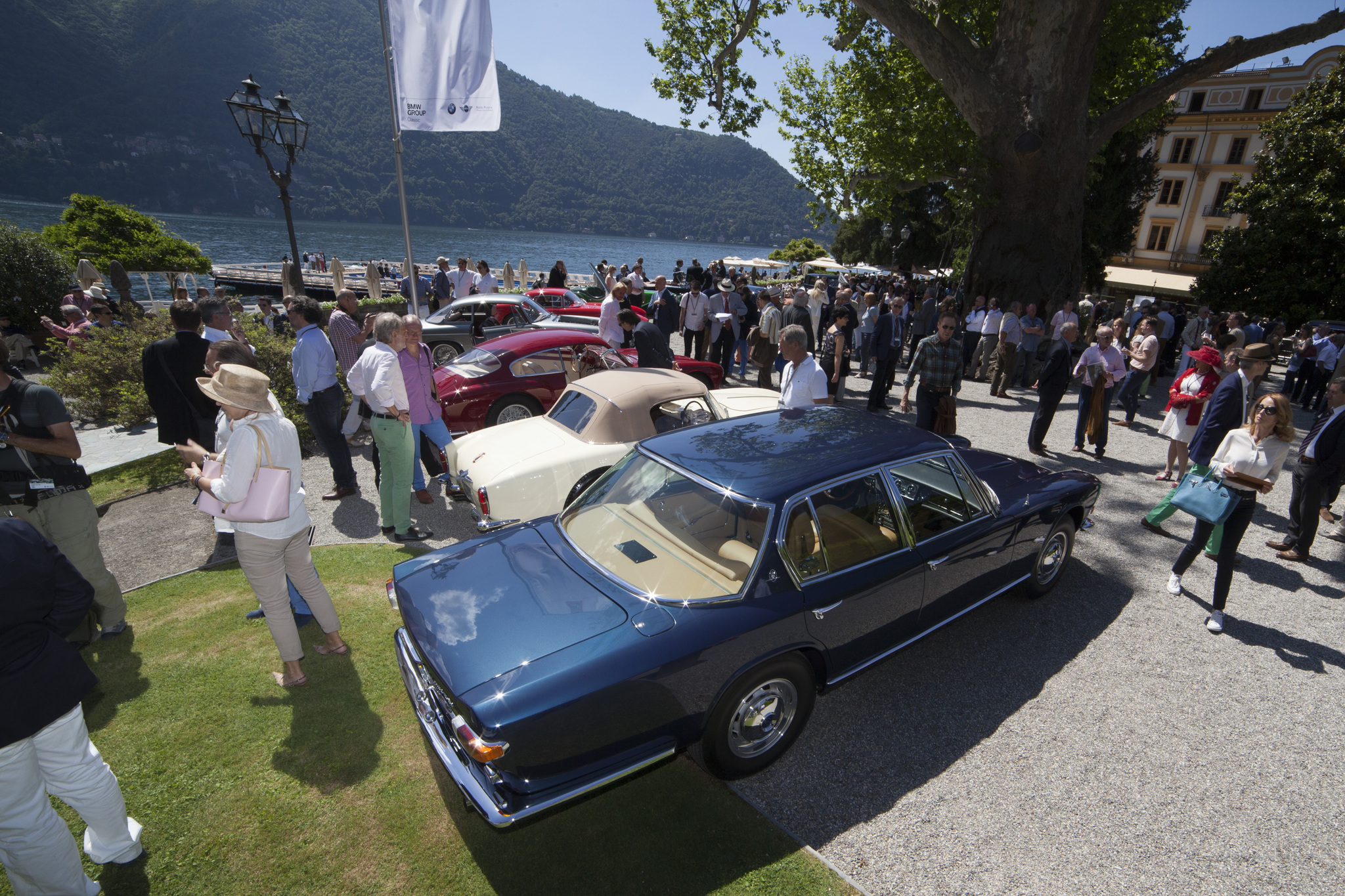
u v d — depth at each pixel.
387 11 8.38
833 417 4.36
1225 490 4.48
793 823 3.02
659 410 5.64
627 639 2.82
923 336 14.30
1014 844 2.92
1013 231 16.25
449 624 2.97
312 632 4.30
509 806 2.53
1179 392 7.24
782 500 3.24
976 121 16.00
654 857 2.79
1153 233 48.56
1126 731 3.63
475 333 12.66
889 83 18.86
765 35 17.89
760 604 3.06
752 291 13.56
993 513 4.20
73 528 3.83
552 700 2.55
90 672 2.46
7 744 2.19
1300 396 13.92
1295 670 4.20
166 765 3.19
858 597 3.38
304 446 8.18
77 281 16.38
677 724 2.87
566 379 7.98
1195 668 4.20
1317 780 3.32
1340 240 24.94
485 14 8.48
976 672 4.13
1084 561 5.65
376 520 6.06
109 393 9.02
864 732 3.61
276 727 3.45
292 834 2.86
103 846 2.64
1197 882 2.75
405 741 3.40
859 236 44.38
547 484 5.16
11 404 3.46
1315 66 40.62
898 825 3.01
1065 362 8.03
